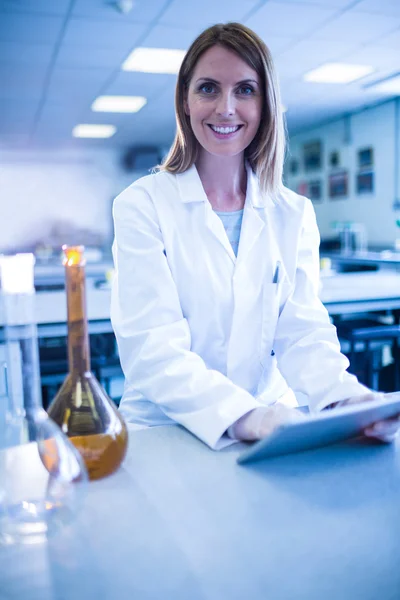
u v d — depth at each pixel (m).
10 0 3.27
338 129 6.91
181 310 1.17
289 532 0.60
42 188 8.66
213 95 1.12
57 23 3.64
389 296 2.77
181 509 0.65
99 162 8.83
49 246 8.73
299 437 0.74
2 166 8.48
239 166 1.30
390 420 0.83
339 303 2.70
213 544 0.58
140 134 7.61
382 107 6.11
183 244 1.21
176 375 0.99
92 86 5.15
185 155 1.25
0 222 8.57
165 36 3.91
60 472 0.61
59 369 2.40
